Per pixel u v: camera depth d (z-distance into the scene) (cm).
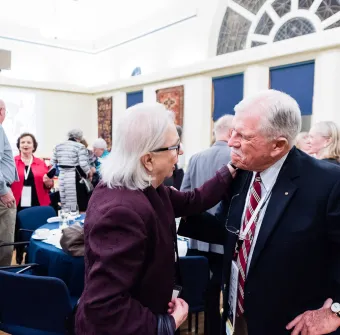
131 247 77
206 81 632
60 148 440
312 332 96
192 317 270
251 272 104
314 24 500
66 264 207
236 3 608
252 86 546
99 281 76
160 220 90
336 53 434
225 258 120
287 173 103
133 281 79
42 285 152
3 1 793
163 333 82
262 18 575
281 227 99
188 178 214
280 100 96
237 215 116
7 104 812
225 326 122
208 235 130
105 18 881
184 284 182
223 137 203
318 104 462
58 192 485
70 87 894
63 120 899
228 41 627
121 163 87
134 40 816
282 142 97
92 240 79
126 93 840
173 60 721
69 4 836
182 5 686
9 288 159
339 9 472
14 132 824
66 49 907
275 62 517
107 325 75
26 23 842
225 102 608
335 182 97
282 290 100
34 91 849
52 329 162
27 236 301
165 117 91
